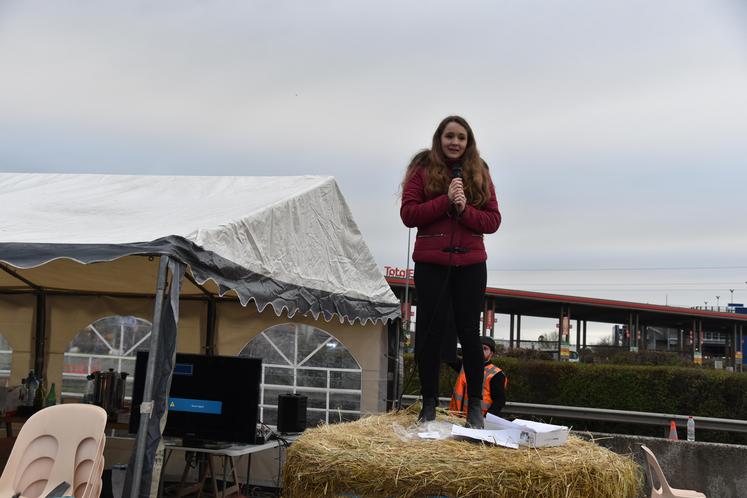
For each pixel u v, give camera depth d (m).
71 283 7.22
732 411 13.69
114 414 6.66
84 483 3.76
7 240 4.32
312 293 6.35
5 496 3.71
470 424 3.09
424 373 3.24
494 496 2.45
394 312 8.20
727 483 6.99
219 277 4.68
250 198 6.22
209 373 5.93
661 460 7.19
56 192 6.66
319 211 6.82
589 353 30.08
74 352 7.93
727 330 49.19
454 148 3.21
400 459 2.56
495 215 3.19
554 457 2.63
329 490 2.61
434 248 3.14
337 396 7.97
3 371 7.99
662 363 25.61
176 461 7.61
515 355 23.67
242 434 5.77
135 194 6.68
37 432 3.88
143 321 7.88
